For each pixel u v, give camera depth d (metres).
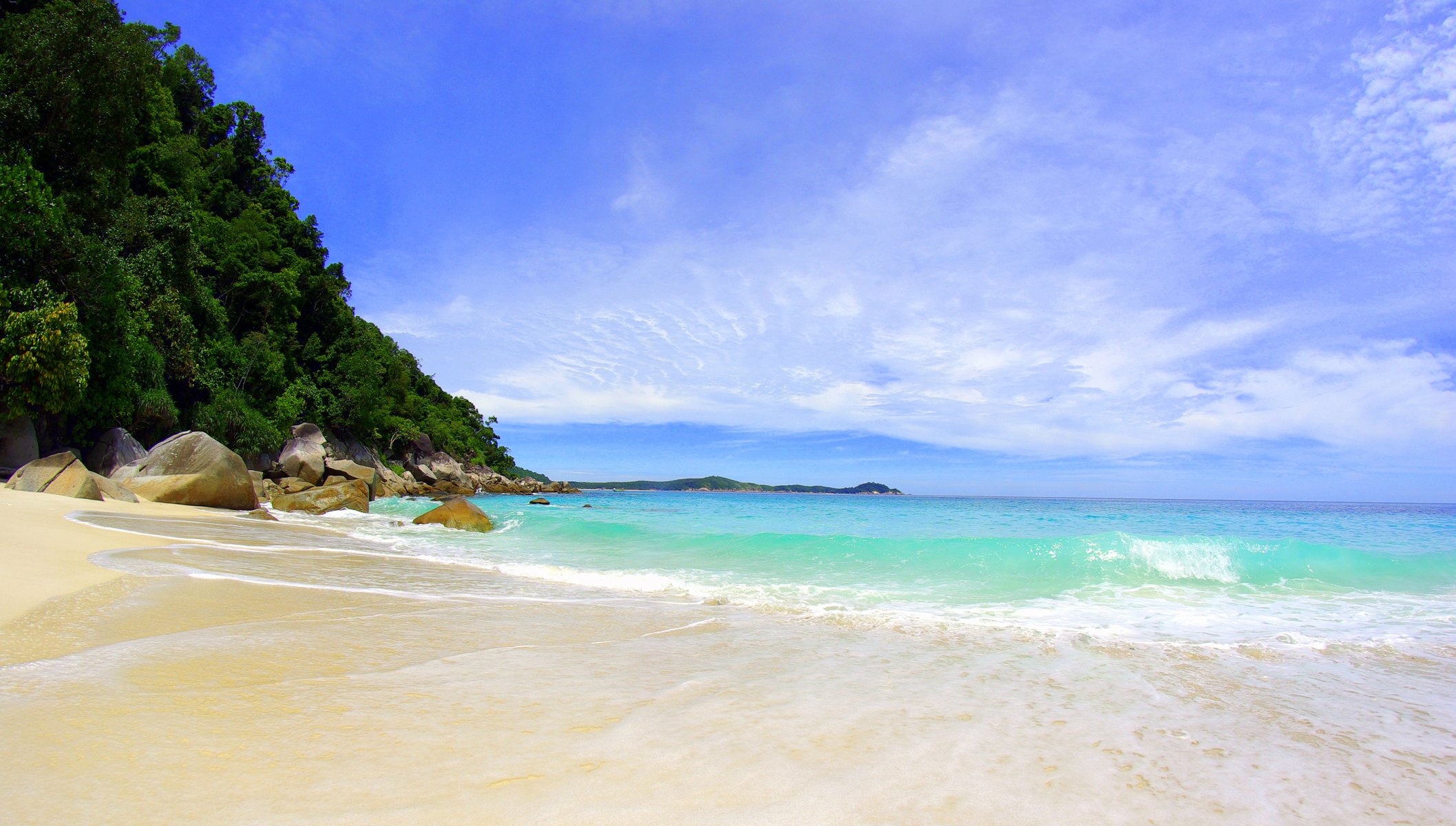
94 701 3.26
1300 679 4.72
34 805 2.19
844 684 4.23
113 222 28.00
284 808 2.25
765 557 12.61
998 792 2.66
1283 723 3.73
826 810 2.43
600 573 10.40
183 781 2.43
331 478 40.50
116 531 11.37
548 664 4.46
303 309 56.16
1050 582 9.98
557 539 16.92
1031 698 4.02
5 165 20.50
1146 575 10.45
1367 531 22.08
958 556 11.60
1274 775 2.98
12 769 2.46
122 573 7.11
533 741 2.99
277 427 42.69
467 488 74.69
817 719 3.48
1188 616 7.51
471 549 14.75
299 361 54.41
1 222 20.17
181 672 3.85
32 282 21.50
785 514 32.53
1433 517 32.94
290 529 17.61
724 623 6.36
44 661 3.92
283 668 4.05
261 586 7.19
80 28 24.14
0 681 3.51
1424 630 6.86
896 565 11.41
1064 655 5.27
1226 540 13.15
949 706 3.79
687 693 3.88
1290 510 50.72
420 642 4.98
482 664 4.38
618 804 2.40
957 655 5.15
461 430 91.19
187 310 33.81
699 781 2.63
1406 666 5.24
